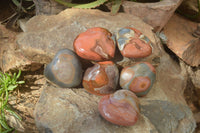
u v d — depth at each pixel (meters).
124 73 0.56
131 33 0.57
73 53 0.55
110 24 0.61
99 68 0.55
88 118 0.53
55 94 0.56
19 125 0.57
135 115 0.52
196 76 0.70
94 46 0.55
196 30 0.68
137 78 0.55
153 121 0.54
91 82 0.55
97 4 0.62
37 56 0.58
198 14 0.70
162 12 0.63
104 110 0.52
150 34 0.61
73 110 0.54
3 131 0.57
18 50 0.61
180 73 0.67
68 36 0.59
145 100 0.57
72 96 0.56
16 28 0.66
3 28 0.65
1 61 0.62
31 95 0.60
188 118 0.57
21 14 0.67
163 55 0.67
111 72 0.55
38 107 0.54
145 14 0.64
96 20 0.61
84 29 0.60
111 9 0.64
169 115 0.56
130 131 0.52
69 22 0.61
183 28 0.69
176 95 0.60
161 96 0.58
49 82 0.57
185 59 0.67
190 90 0.70
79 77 0.55
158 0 0.71
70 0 0.63
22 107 0.58
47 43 0.58
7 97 0.57
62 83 0.55
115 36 0.58
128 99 0.53
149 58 0.59
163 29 0.68
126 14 0.64
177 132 0.55
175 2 0.63
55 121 0.53
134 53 0.56
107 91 0.55
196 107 0.71
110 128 0.52
